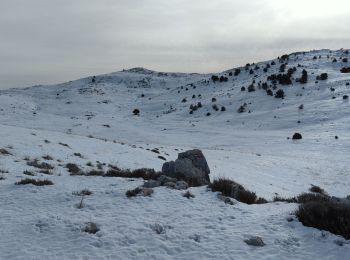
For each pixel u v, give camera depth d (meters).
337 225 10.78
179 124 143.25
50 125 112.19
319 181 41.75
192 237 10.78
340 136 88.19
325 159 57.53
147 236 10.82
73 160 30.78
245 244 10.18
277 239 10.41
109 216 12.75
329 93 165.00
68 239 10.73
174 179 17.98
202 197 15.16
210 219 12.32
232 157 53.97
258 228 11.33
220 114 165.12
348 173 45.78
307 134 99.00
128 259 9.40
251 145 83.19
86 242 10.43
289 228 11.24
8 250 9.98
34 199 15.20
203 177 21.06
